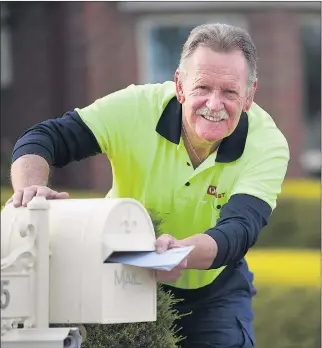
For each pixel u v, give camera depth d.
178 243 8.24
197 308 10.54
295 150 37.97
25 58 38.59
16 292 7.32
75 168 38.06
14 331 7.36
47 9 38.31
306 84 38.47
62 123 9.97
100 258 7.66
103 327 9.35
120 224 7.86
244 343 10.58
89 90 37.84
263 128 10.21
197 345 10.56
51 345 7.34
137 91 10.28
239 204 9.58
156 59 38.09
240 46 9.24
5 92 38.81
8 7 38.47
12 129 38.78
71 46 38.06
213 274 10.48
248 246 9.30
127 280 7.83
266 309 19.00
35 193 8.15
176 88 9.63
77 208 7.88
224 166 10.01
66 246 7.74
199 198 10.12
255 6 37.09
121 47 37.84
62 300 7.74
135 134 10.10
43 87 38.50
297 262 21.73
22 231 7.45
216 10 37.25
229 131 9.28
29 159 9.41
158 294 9.67
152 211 10.09
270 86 37.56
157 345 9.60
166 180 10.12
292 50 37.62
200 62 9.16
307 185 34.00
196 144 9.95
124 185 10.34
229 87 9.14
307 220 32.28
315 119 38.66
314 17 37.75
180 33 38.00
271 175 9.94
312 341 18.91
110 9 37.81
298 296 18.95
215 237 8.77
